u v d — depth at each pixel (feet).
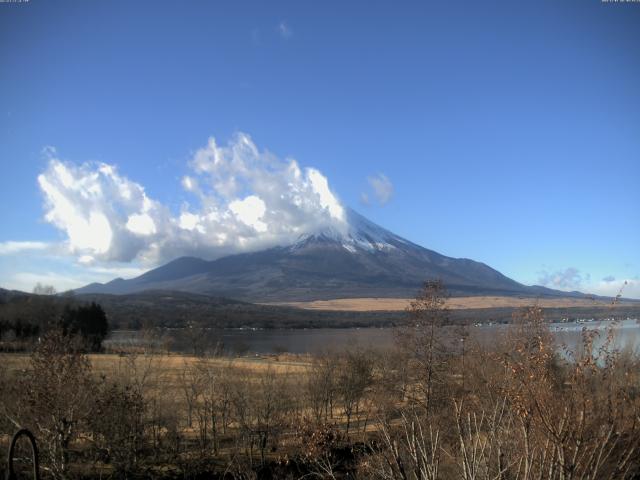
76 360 108.68
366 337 381.40
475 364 99.09
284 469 116.47
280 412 142.61
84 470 107.65
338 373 169.07
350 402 160.45
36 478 26.89
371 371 171.53
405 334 138.62
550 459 34.65
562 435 33.73
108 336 358.64
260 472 118.62
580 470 35.17
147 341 246.68
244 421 136.26
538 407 33.83
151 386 154.10
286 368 215.51
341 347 274.98
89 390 105.60
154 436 127.44
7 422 99.86
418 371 129.39
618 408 34.99
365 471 65.62
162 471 118.32
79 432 108.88
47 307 330.13
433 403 111.34
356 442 113.80
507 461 38.96
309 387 158.10
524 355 44.78
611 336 38.09
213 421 136.26
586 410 34.37
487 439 41.86
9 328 285.64
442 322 136.46
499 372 59.16
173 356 246.68
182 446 130.21
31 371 109.19
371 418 153.17
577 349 38.70
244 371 172.04
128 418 111.86
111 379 136.98
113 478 108.47
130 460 112.16
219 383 151.02
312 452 90.99
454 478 49.29
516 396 36.19
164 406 141.49
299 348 397.39
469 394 74.54
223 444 135.33
